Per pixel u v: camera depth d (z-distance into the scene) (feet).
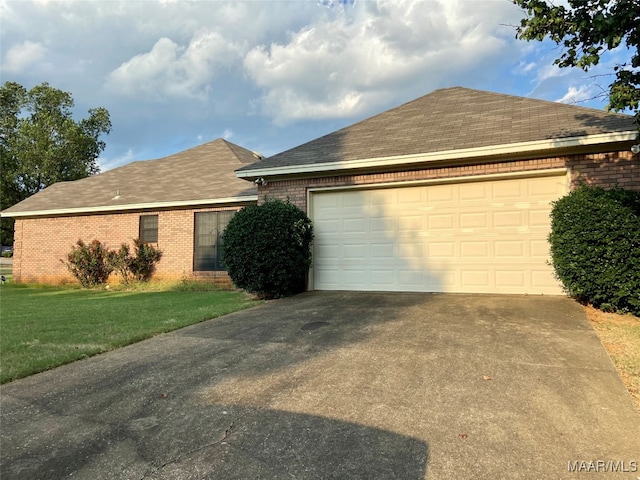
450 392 10.60
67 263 48.06
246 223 27.55
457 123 28.81
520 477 7.09
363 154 27.73
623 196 18.83
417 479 7.14
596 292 18.78
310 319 19.71
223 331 18.61
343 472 7.45
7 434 9.73
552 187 23.82
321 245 29.78
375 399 10.41
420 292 26.55
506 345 14.10
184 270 42.78
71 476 7.85
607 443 8.05
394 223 27.81
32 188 109.70
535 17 15.92
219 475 7.56
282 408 10.22
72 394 12.07
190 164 53.62
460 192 26.09
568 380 11.01
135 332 19.10
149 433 9.43
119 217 46.44
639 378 11.12
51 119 109.60
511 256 24.73
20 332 20.12
